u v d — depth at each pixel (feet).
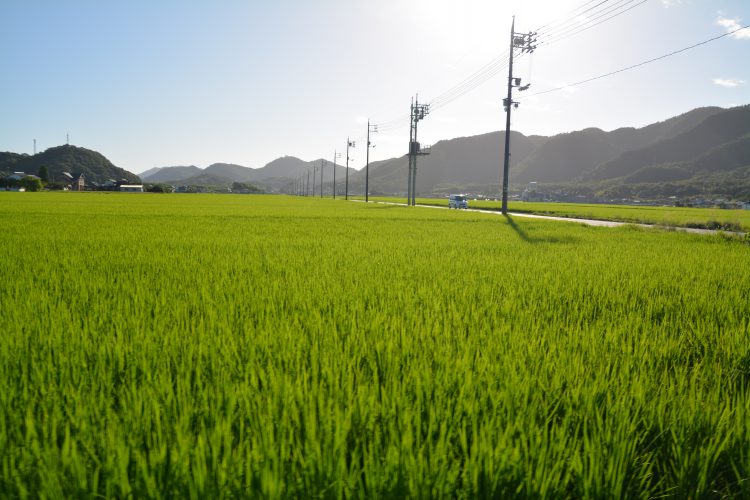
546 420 6.92
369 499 5.41
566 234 56.29
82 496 5.33
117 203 142.20
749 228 76.18
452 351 10.95
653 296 19.52
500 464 5.84
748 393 8.52
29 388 8.34
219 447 6.11
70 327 12.07
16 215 74.28
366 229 60.13
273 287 19.04
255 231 53.21
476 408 7.54
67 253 29.89
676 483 6.35
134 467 5.97
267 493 5.31
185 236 44.45
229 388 8.11
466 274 24.30
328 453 5.90
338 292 18.34
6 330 11.83
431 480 5.51
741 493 6.15
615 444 6.45
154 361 9.77
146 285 19.36
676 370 10.14
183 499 5.36
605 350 11.41
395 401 7.67
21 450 6.11
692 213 153.48
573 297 18.84
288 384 8.00
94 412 7.26
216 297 16.98
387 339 11.79
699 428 7.25
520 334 12.51
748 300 18.29
